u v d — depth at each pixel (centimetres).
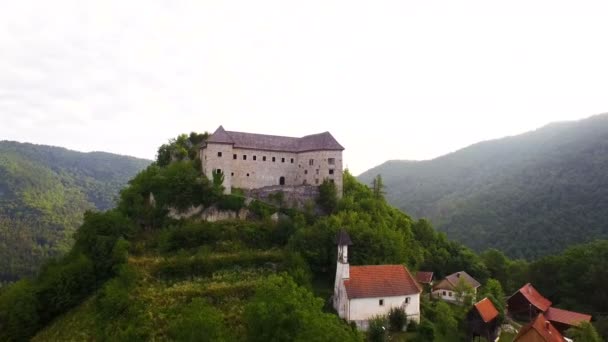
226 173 10019
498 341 7019
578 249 9962
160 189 9462
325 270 7975
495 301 7875
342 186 10862
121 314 6450
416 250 10488
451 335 6825
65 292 7194
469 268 10525
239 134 10844
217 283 7350
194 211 9419
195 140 12044
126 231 8544
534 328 5869
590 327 6631
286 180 11012
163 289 7069
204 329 4184
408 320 6719
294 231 8944
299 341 3741
